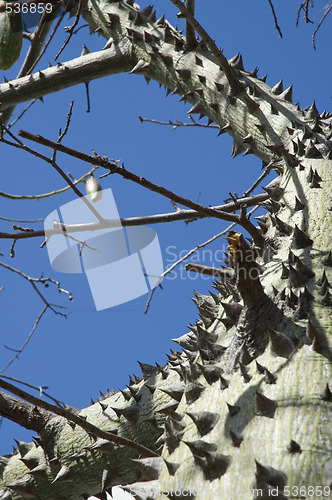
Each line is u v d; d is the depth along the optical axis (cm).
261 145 534
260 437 300
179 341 456
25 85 675
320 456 282
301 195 447
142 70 639
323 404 304
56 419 514
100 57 666
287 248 402
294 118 529
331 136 490
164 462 345
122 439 381
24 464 521
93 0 697
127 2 694
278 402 310
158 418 460
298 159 485
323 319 342
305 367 321
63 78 671
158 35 648
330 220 413
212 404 336
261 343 344
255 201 582
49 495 511
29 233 411
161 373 483
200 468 312
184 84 609
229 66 552
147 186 401
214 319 409
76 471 491
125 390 500
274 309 348
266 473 278
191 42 622
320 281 364
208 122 620
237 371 342
